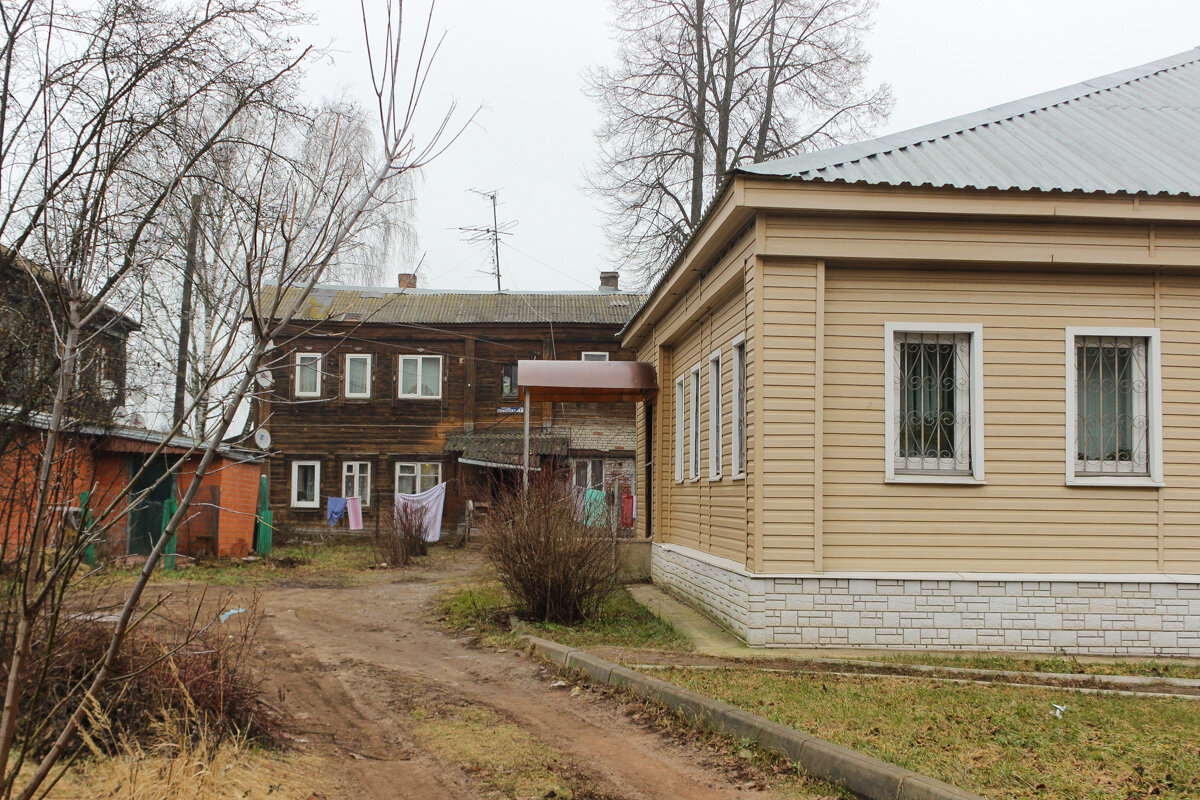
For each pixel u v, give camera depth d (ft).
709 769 19.45
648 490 62.23
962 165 35.06
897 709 22.80
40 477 11.81
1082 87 45.21
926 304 33.47
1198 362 33.91
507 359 104.47
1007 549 33.01
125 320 19.15
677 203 83.20
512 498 40.98
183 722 17.74
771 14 80.79
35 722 15.75
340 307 103.04
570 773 19.12
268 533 76.38
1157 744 20.21
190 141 26.66
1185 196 32.01
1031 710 23.06
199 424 12.35
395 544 71.61
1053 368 33.60
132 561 54.13
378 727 22.75
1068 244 32.86
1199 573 33.32
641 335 62.64
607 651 31.14
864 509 32.81
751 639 32.04
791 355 32.42
